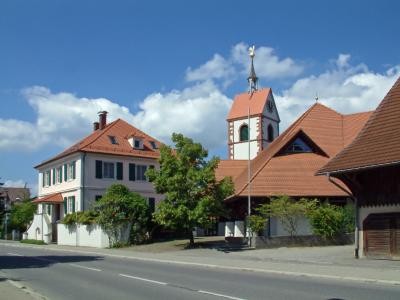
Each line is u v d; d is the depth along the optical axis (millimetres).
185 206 35312
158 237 45000
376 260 24578
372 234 25422
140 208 43500
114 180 56969
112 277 19906
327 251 30922
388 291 14906
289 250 32562
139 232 43406
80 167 55000
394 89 26844
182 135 36688
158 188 36406
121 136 60250
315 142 43781
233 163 51938
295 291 15109
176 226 36188
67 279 19531
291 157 42469
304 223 36719
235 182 42344
